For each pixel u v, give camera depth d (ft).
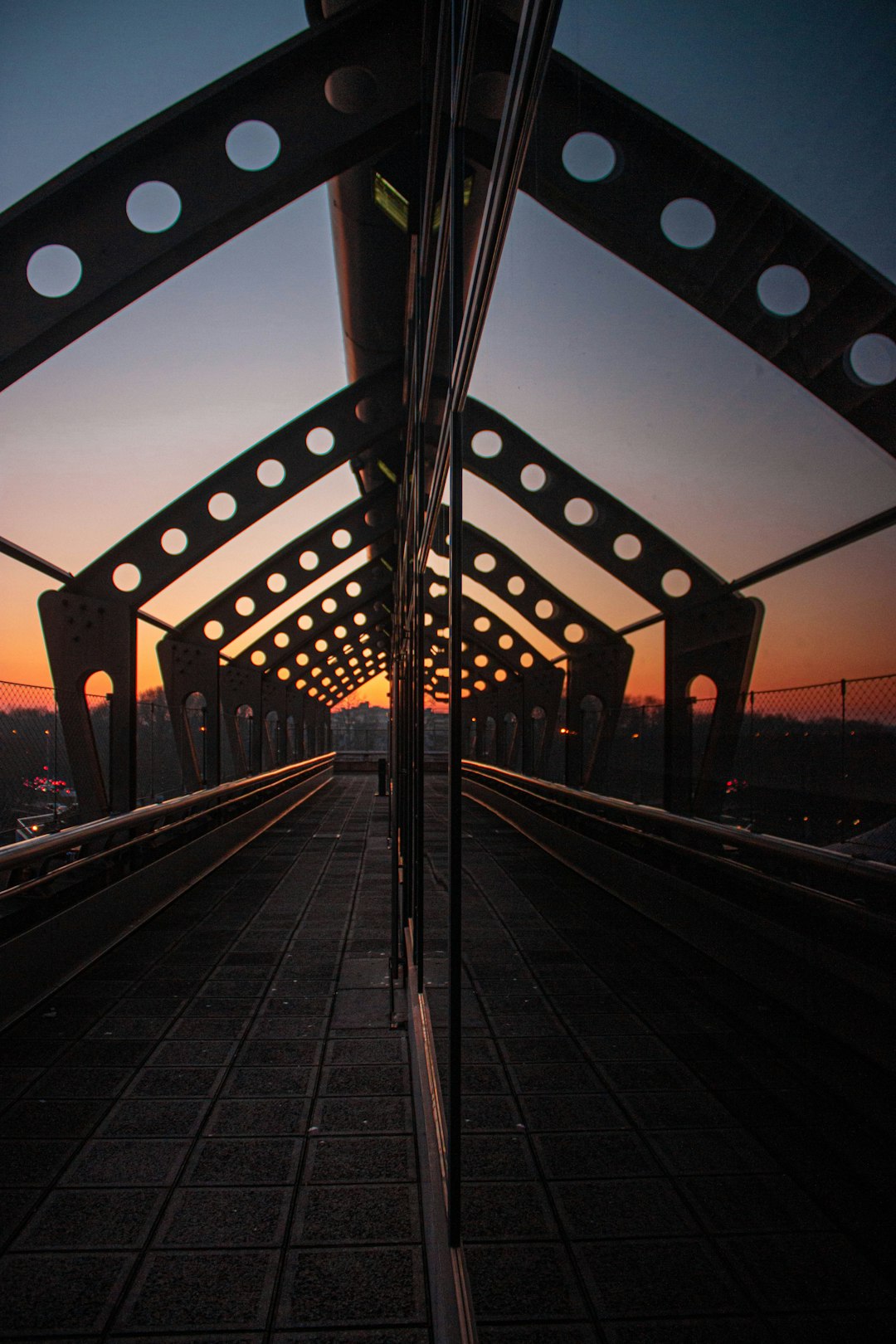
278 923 20.71
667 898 17.61
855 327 8.95
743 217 9.70
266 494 27.30
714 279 9.87
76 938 16.01
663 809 21.59
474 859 31.24
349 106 14.35
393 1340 6.36
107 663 25.77
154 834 21.58
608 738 29.40
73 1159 9.04
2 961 12.96
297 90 14.46
